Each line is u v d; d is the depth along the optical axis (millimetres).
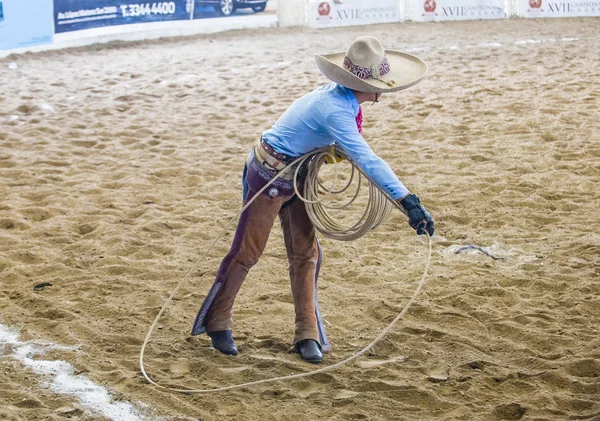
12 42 17047
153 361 4656
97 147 9688
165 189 8078
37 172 8656
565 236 6594
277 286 5746
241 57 16453
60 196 7828
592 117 10422
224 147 9578
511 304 5391
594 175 8164
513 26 20938
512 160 8711
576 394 4219
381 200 4473
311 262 4695
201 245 6566
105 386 4340
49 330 5078
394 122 10523
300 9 21969
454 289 5598
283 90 12797
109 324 5145
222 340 4711
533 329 4957
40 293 5617
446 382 4375
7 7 16812
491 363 4562
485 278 5789
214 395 4262
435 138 9695
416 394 4230
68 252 6426
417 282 5750
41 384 4383
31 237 6758
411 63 4531
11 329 5078
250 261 4621
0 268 6121
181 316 5281
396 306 5316
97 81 13914
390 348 4801
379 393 4289
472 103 11469
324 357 4703
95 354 4742
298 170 4465
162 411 4090
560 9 22703
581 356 4605
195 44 18828
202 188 8070
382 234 6707
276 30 21297
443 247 6445
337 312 5289
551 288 5602
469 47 17141
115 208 7496
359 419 4027
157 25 19797
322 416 4066
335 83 4473
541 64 14523
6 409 4094
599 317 5137
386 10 22469
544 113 10734
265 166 4457
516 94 11930
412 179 8172
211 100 12195
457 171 8406
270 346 4863
